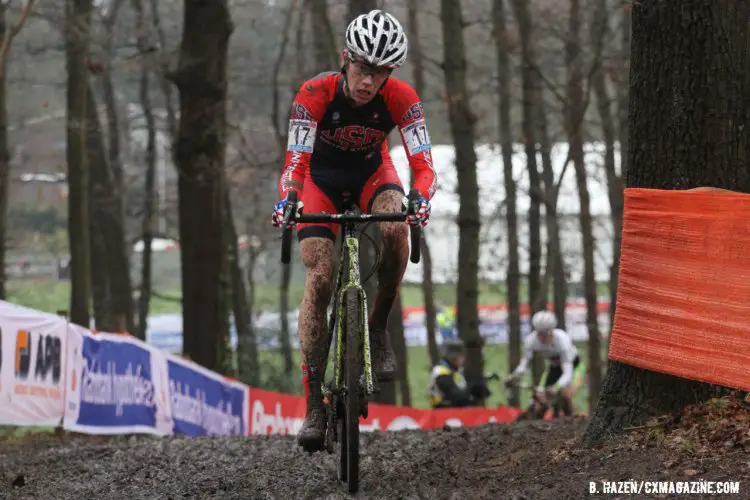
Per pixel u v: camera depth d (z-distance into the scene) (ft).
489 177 94.99
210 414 44.04
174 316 136.46
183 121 50.78
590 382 71.92
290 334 89.51
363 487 19.65
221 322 51.85
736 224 18.54
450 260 105.60
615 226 68.49
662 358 19.38
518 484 18.33
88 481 22.43
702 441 17.93
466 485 19.35
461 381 51.19
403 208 17.54
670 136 19.85
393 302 19.57
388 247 19.04
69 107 60.13
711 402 18.98
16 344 31.14
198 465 23.81
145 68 69.92
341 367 18.04
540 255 82.07
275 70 75.87
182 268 51.60
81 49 59.47
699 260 18.97
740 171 19.67
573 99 69.41
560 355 42.50
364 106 18.92
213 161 50.67
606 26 65.67
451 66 62.85
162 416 40.06
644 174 20.15
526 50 69.72
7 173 65.00
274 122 75.46
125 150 103.24
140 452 26.68
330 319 19.26
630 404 19.97
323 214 17.43
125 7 79.15
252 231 92.99
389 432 30.86
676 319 19.22
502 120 77.77
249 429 47.50
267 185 92.48
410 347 131.75
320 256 19.21
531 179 76.89
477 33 77.10
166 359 40.73
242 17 78.33
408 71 83.56
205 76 50.19
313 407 18.57
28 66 77.87
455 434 27.55
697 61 19.67
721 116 19.58
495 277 102.47
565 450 20.40
